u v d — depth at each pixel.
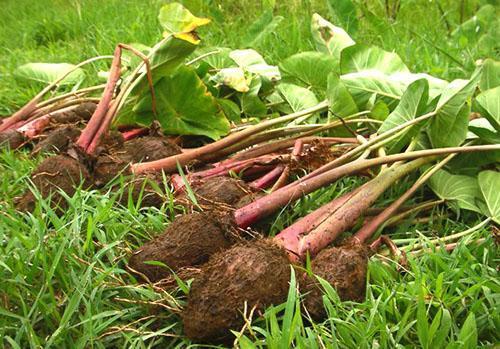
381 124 1.14
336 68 1.38
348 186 1.08
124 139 1.17
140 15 2.17
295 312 0.71
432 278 0.80
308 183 0.94
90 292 0.77
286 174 1.04
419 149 1.07
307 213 0.99
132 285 0.79
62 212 0.96
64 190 0.97
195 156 1.10
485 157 1.05
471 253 0.90
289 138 1.16
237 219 0.89
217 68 1.53
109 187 1.01
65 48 2.03
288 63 1.40
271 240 0.80
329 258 0.79
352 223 0.90
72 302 0.73
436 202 1.03
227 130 1.23
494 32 1.81
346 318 0.72
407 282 0.81
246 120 1.35
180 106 1.21
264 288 0.73
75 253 0.84
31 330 0.70
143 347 0.71
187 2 1.66
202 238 0.84
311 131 1.17
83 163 1.01
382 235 0.92
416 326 0.74
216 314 0.72
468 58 1.68
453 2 2.28
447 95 1.02
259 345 0.68
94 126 1.05
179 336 0.74
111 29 2.06
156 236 0.85
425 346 0.68
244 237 0.89
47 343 0.70
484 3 2.16
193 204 0.96
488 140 1.05
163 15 1.21
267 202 0.91
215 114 1.23
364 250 0.81
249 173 1.11
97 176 1.02
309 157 1.05
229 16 2.21
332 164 0.99
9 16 2.63
